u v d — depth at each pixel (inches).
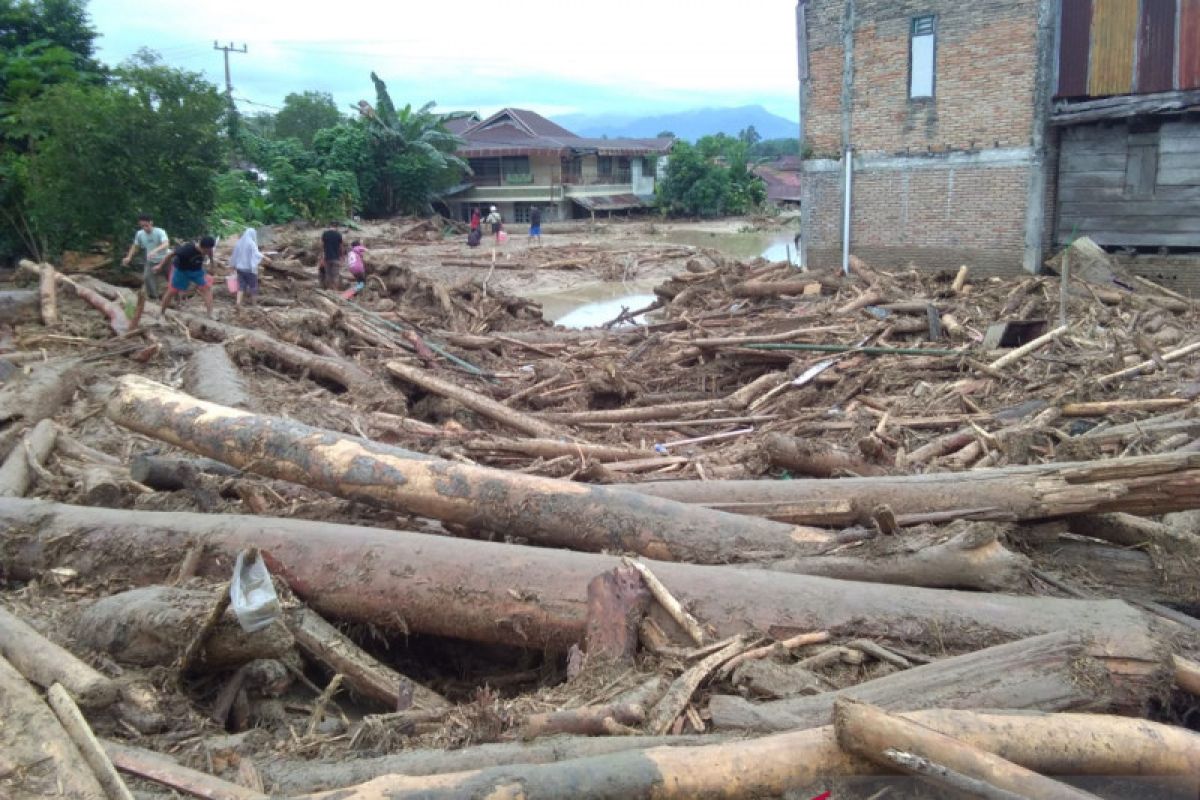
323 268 687.7
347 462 220.7
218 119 642.2
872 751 119.4
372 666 174.2
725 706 142.9
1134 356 430.6
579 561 187.6
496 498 211.9
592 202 1924.2
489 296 698.2
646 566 181.2
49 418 319.3
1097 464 204.1
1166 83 620.4
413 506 216.5
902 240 765.3
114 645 168.7
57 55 653.9
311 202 1440.7
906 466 287.4
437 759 133.2
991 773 114.6
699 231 1723.7
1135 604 188.9
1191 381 374.6
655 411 406.6
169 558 198.1
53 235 585.3
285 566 192.5
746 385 464.4
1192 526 226.7
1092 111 645.9
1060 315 487.5
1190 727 155.2
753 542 203.3
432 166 1678.2
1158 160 637.3
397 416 356.8
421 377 419.2
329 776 132.1
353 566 190.2
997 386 402.3
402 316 612.1
